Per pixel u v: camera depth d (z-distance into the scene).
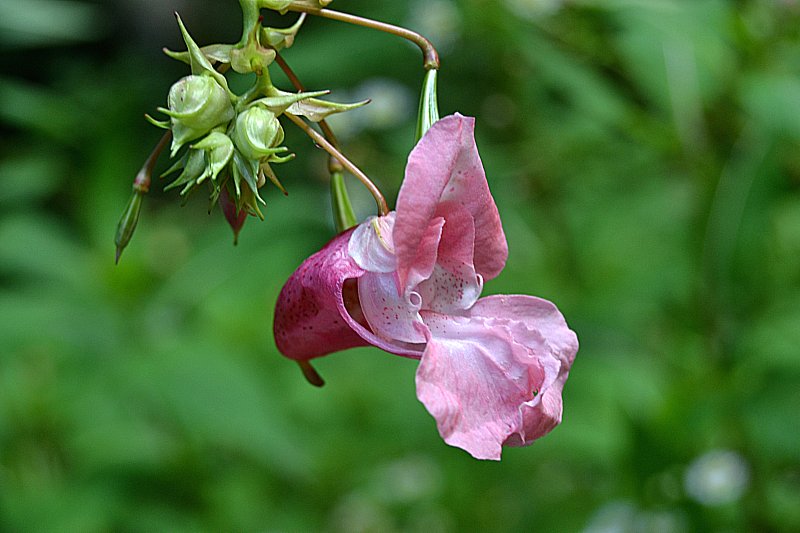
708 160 0.45
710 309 0.43
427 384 0.29
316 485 0.59
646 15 0.45
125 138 0.73
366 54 0.51
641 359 0.49
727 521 0.44
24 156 0.87
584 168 0.55
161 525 0.48
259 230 0.58
